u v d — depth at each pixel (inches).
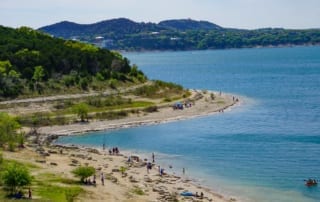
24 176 2741.1
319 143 4478.3
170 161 4042.8
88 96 6683.1
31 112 5861.2
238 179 3474.4
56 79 7190.0
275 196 3102.9
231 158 4062.5
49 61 7519.7
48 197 2667.3
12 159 3567.9
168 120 5895.7
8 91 6402.6
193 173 3656.5
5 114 4722.0
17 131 5142.7
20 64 7337.6
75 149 4436.5
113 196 2864.2
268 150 4279.0
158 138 4980.3
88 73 7770.7
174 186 3297.2
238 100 7401.6
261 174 3577.8
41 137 4955.7
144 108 6304.1
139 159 4111.7
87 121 5728.3
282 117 5915.4
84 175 3117.6
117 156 4220.0
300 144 4461.1
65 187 2915.8
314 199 3041.3
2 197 2618.1
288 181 3395.7
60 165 3580.2
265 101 7303.2
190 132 5206.7
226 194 3142.2
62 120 5664.4
